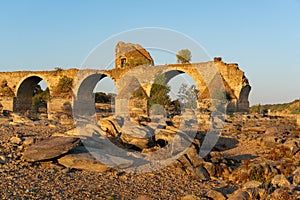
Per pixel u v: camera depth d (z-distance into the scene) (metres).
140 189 8.64
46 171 9.33
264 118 29.61
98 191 8.16
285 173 11.07
